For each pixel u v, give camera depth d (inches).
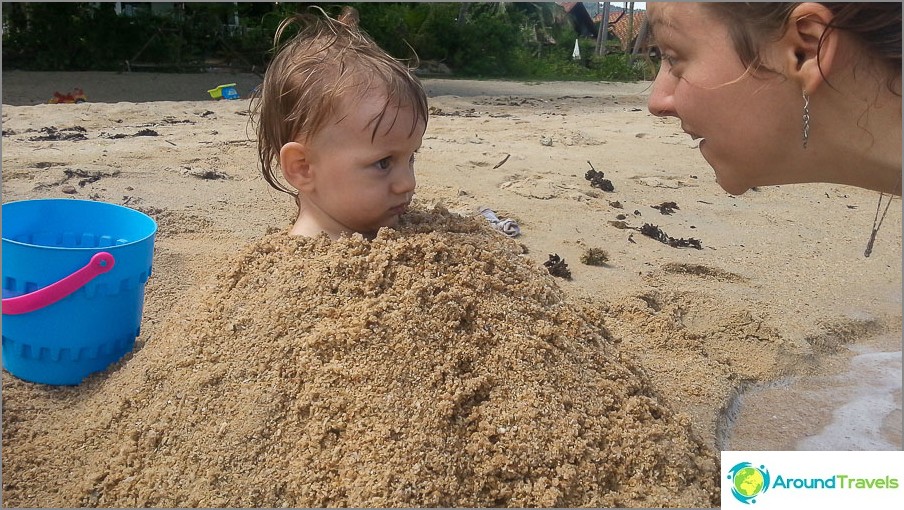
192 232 45.0
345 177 23.0
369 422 19.6
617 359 23.5
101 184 54.5
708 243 52.7
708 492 20.6
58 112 96.3
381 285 22.1
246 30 215.6
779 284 45.5
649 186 69.3
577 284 41.3
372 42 25.5
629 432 20.6
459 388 20.2
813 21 16.9
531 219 54.0
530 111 132.2
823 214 63.4
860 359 37.3
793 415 31.0
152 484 20.2
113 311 27.8
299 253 23.4
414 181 24.1
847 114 18.0
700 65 19.0
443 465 19.0
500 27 261.6
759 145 19.4
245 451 19.9
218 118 98.2
